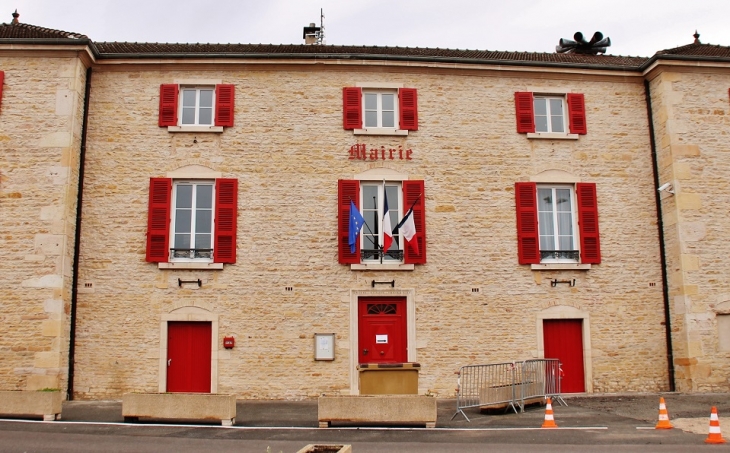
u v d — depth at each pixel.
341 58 14.23
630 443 8.74
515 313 13.86
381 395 10.14
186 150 13.88
